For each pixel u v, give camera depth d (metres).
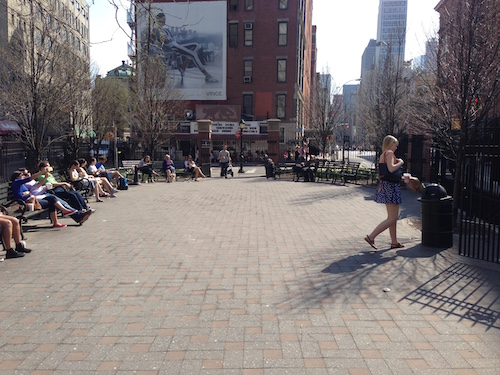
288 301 4.78
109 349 3.71
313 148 48.72
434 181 14.59
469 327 4.11
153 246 7.32
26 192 8.30
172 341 3.85
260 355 3.59
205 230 8.68
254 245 7.41
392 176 6.82
